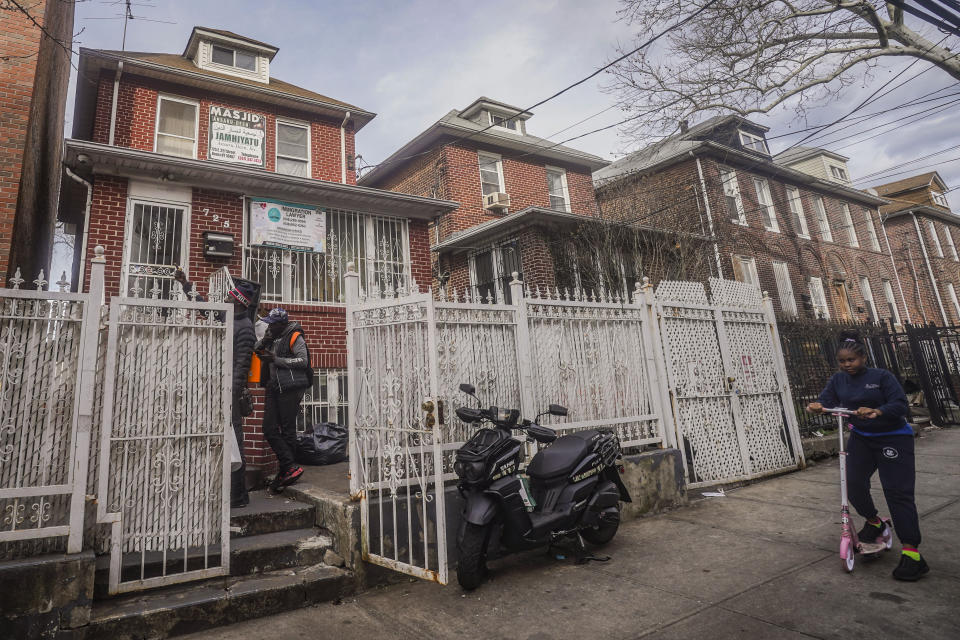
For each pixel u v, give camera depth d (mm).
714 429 6500
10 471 3119
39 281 3305
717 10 7566
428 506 4211
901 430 3816
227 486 3738
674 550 4383
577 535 4258
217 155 11055
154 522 3559
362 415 4332
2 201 5867
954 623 2898
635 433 5832
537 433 4164
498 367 4934
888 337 10695
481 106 17516
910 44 7219
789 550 4203
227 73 12484
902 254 25406
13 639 2834
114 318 3543
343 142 12828
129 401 3570
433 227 16016
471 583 3723
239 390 4598
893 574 3562
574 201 17781
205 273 8383
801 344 8664
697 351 6609
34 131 6762
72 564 3020
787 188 20516
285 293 9055
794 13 7473
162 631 3135
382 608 3559
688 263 14188
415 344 4148
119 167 7969
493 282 13938
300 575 3750
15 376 3191
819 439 8031
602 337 5832
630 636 2967
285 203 9266
